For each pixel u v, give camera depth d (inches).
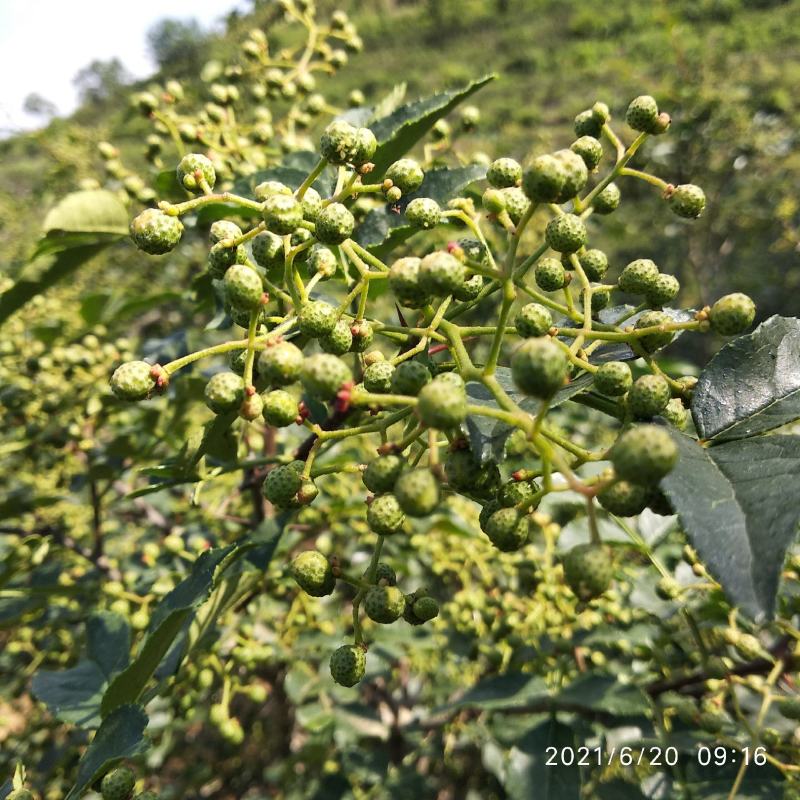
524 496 59.8
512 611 133.4
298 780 176.7
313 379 55.5
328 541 145.2
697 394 61.8
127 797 68.5
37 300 170.4
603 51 1196.5
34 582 145.3
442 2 1792.6
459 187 98.3
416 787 162.9
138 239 69.0
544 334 66.5
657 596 118.2
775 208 372.8
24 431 148.3
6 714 163.9
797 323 63.7
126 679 74.3
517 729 113.4
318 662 175.8
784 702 93.6
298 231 74.9
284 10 139.4
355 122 121.9
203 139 123.4
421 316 77.7
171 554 145.5
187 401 138.7
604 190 77.5
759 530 46.1
